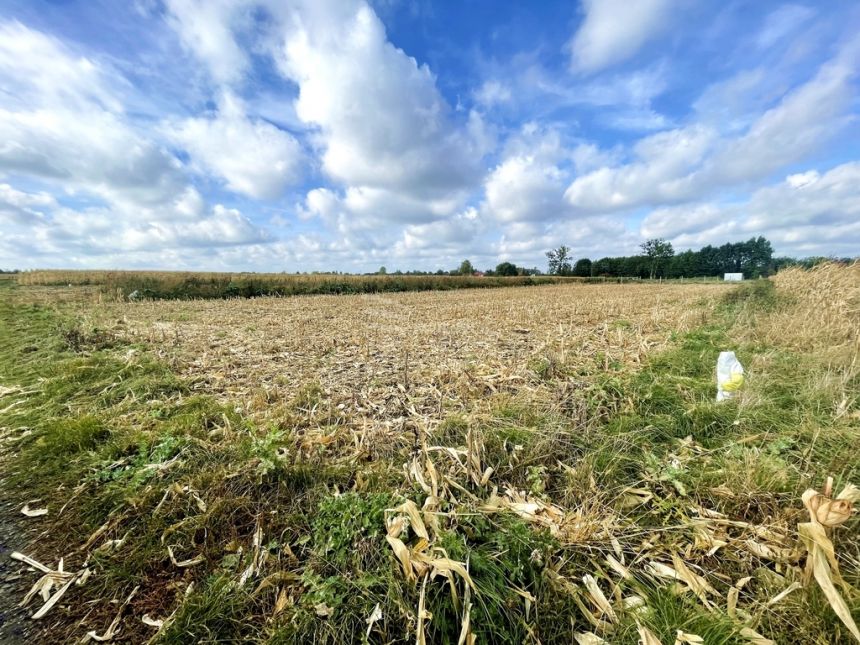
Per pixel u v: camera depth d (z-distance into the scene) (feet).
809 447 9.31
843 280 32.71
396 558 6.38
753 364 15.75
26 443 11.32
